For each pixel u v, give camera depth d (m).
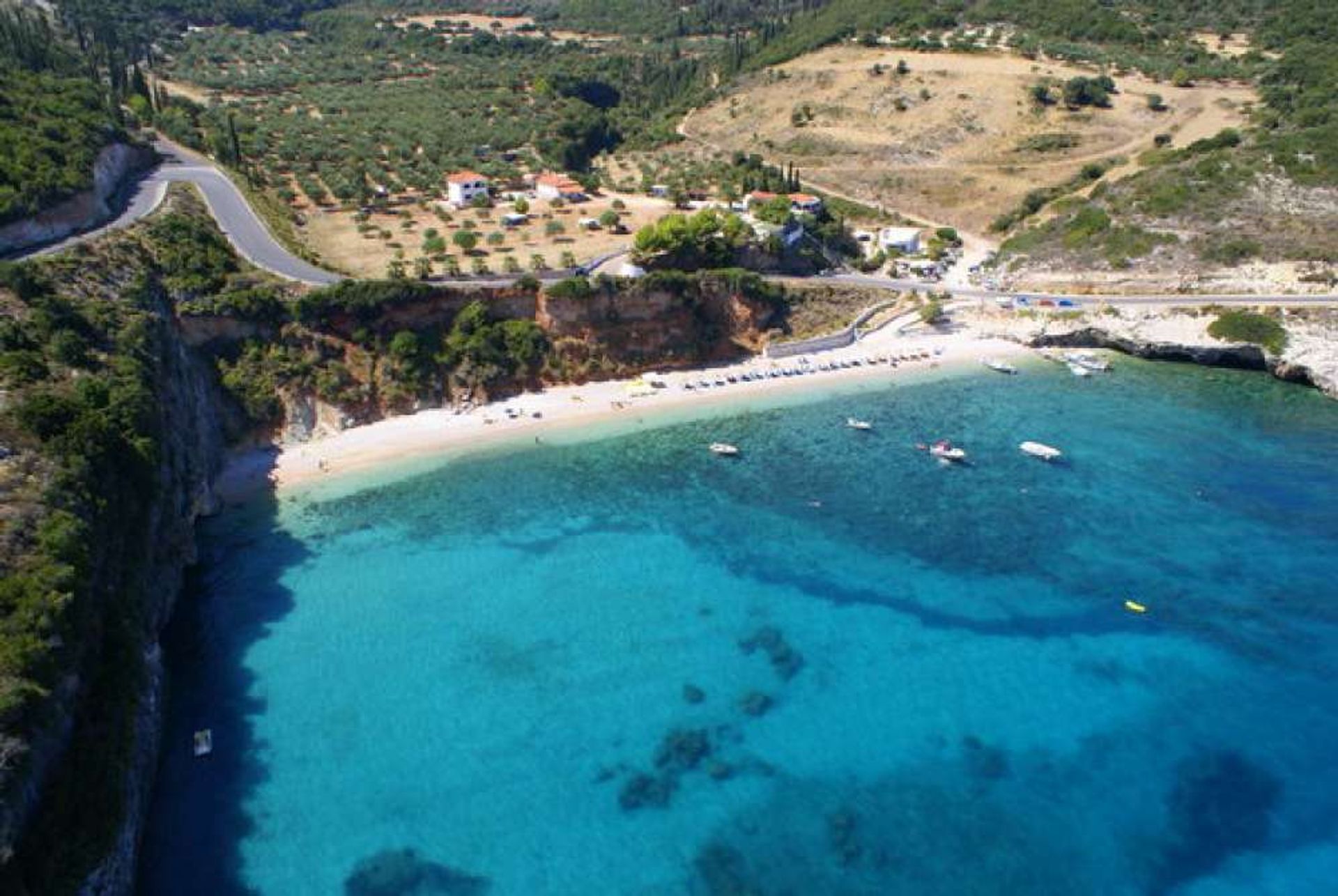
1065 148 173.38
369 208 140.75
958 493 86.25
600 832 51.56
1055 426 99.56
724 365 114.38
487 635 66.94
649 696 61.47
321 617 68.31
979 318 126.00
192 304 90.12
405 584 72.25
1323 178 130.00
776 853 50.44
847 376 112.56
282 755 56.16
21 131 100.06
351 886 48.06
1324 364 106.75
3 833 37.16
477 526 80.19
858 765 56.31
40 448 56.72
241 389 90.31
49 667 43.31
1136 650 65.88
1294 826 52.44
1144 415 102.06
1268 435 96.88
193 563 73.00
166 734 57.25
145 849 49.62
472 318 102.31
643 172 176.75
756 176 165.00
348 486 85.44
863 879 48.97
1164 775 55.69
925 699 61.47
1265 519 81.44
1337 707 60.84
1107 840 51.47
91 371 69.00
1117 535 79.25
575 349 107.31
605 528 80.56
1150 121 175.50
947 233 152.88
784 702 61.16
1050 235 143.00
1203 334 114.50
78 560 49.59
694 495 85.94
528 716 59.62
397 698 60.81
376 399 96.81
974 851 50.66
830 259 140.00
